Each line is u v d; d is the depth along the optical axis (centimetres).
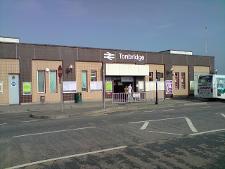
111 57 3694
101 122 1761
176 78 4384
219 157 945
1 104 3031
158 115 2081
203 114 2109
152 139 1238
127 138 1263
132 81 3931
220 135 1311
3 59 3036
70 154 1006
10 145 1166
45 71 3259
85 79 3531
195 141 1185
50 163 904
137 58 3922
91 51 3547
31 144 1173
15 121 1983
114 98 3297
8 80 3064
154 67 4134
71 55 3416
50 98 3291
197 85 4156
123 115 2131
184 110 2453
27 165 888
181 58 4431
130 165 867
